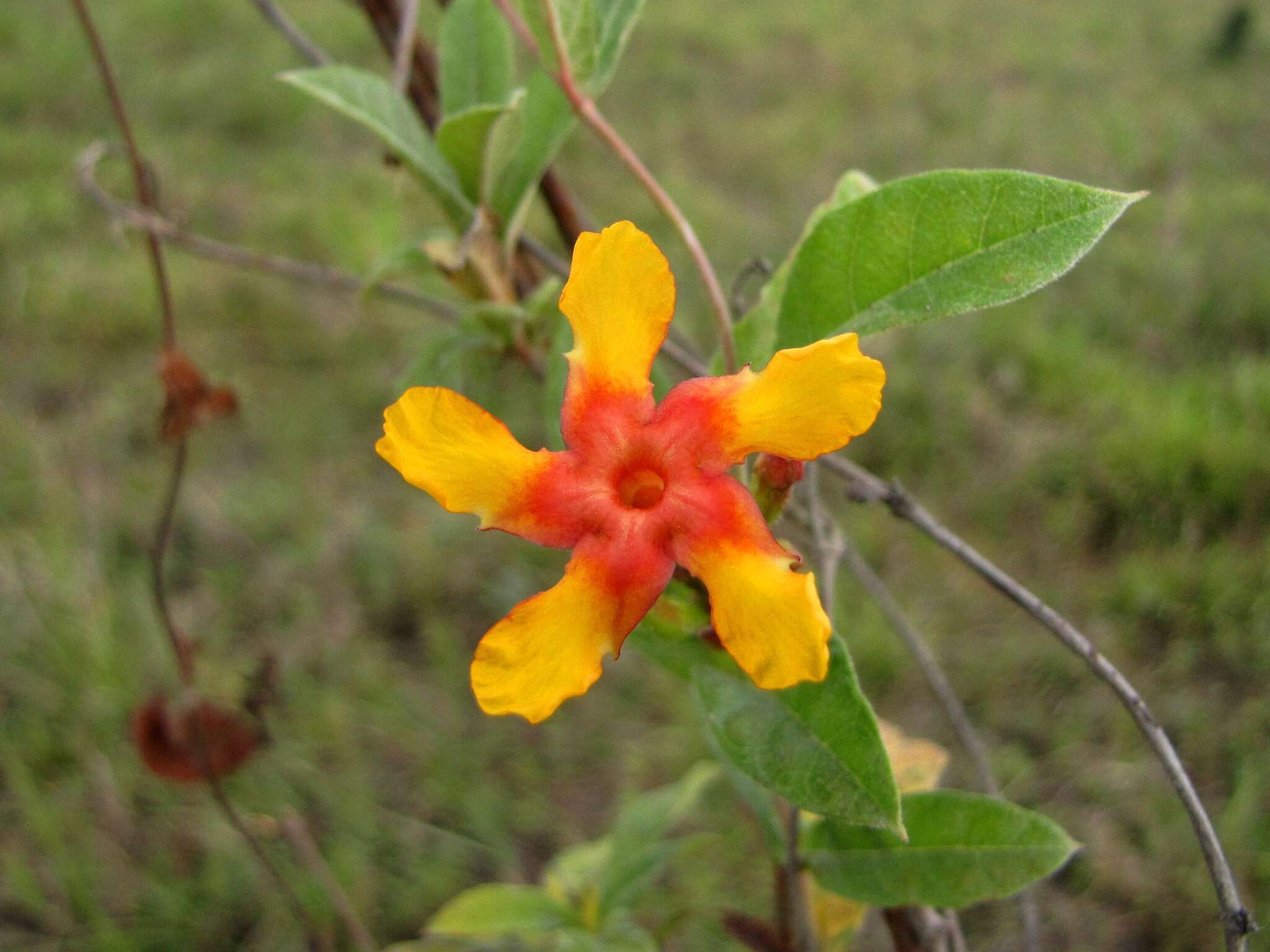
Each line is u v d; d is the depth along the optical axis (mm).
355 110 1488
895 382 5258
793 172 7180
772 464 1129
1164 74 8688
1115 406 5133
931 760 1783
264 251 6098
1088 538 4754
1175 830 3764
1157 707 4133
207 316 5781
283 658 4309
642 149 7309
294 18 8750
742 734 1161
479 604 4645
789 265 1312
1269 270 5977
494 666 1020
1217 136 7594
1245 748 3963
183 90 7746
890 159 7305
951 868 1285
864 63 8945
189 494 4902
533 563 4773
